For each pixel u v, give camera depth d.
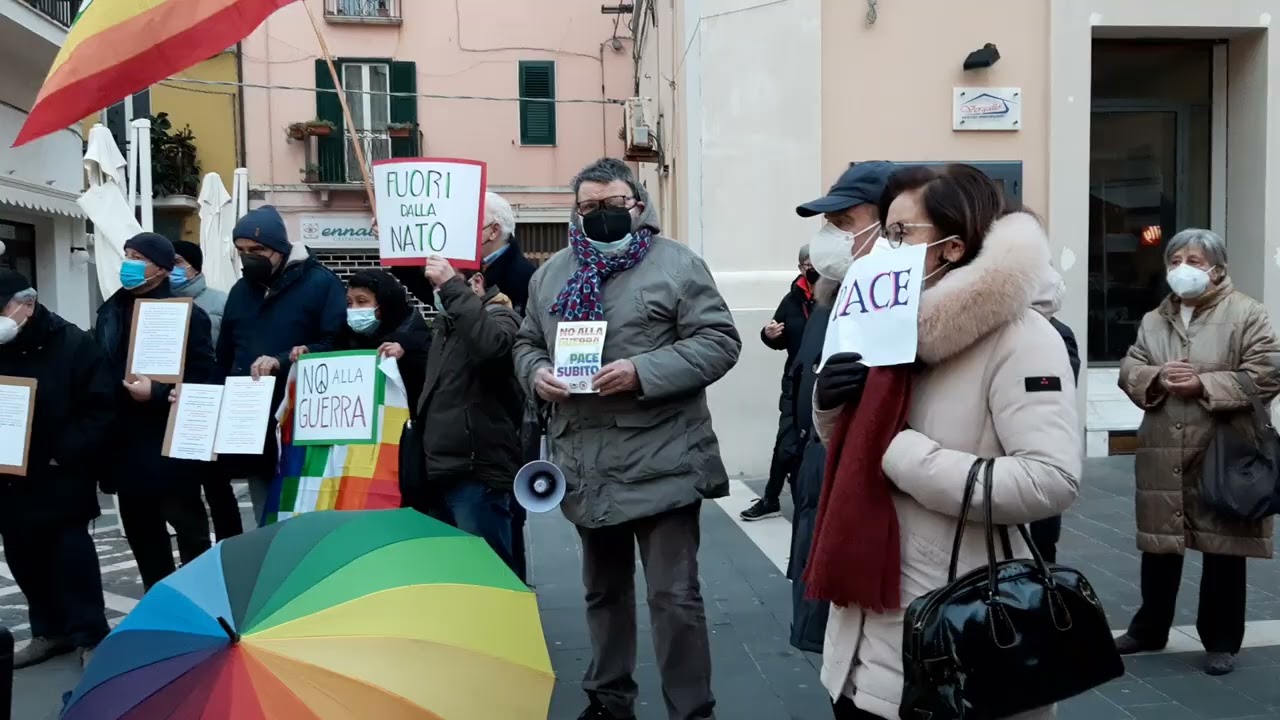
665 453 3.08
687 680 3.10
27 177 13.20
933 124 8.30
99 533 7.40
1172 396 4.02
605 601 3.36
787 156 8.18
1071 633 1.87
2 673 2.03
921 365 2.06
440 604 1.92
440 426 3.67
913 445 1.96
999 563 1.94
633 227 3.20
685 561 3.13
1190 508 3.99
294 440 4.03
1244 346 3.87
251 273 4.52
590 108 19.94
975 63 8.14
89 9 4.36
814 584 2.10
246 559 1.94
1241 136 8.93
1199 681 3.89
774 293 8.11
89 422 4.26
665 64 11.39
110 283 7.50
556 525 6.88
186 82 19.20
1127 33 8.67
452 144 19.84
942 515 2.01
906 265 2.01
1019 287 1.88
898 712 1.99
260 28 19.28
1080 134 8.35
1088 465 8.28
